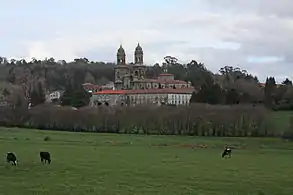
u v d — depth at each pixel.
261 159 63.62
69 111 133.75
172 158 62.06
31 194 34.19
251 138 105.38
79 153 66.06
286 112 124.94
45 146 76.94
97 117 129.50
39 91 189.38
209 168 51.66
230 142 96.25
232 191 37.44
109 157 61.38
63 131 127.94
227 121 114.31
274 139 102.06
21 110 142.00
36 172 45.72
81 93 185.25
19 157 58.28
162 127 122.50
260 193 36.91
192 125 118.50
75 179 41.59
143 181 41.25
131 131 125.75
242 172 48.62
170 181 41.59
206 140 101.06
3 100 157.50
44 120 136.62
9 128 130.62
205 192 36.66
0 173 44.69
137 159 59.66
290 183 41.78
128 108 132.62
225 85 197.00
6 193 34.34
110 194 34.75
